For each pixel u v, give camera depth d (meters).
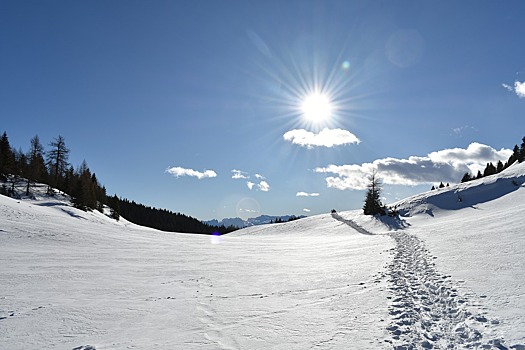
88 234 28.92
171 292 11.91
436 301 9.34
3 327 8.22
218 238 41.44
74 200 62.28
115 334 7.85
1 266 15.10
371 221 57.19
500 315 7.65
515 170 58.00
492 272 11.46
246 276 14.85
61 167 69.88
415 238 24.05
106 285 12.76
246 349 6.89
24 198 58.28
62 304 10.16
